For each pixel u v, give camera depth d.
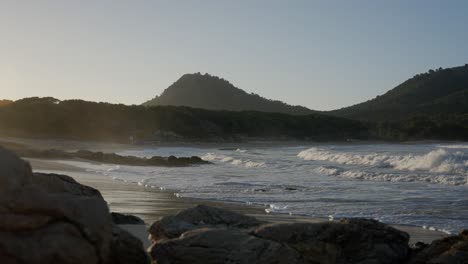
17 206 5.73
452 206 16.73
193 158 40.22
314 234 7.99
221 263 7.20
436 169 29.88
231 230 7.74
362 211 15.89
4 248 5.54
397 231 8.28
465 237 8.28
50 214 5.87
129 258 6.76
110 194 19.50
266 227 8.07
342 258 7.88
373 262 7.85
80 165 35.19
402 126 111.44
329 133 107.38
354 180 25.41
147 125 89.44
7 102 89.81
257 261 7.18
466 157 32.31
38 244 5.67
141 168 34.38
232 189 21.67
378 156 38.59
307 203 17.62
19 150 40.31
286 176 27.97
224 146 81.31
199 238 7.48
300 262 7.42
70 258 5.75
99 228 6.09
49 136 77.75
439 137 107.31
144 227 11.40
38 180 6.68
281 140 99.31
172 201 17.83
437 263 7.77
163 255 7.41
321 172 30.28
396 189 21.41
